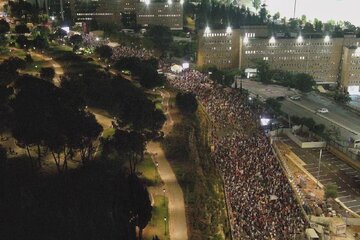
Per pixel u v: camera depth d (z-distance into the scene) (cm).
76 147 14300
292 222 13788
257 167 16375
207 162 16375
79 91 19250
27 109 14738
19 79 18525
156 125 16550
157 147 17262
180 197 14038
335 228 14975
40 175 14125
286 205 14488
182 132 18475
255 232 12738
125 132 14712
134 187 11550
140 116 16062
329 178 19738
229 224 13100
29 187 13350
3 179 13400
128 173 14838
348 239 14875
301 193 17162
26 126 13888
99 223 12169
